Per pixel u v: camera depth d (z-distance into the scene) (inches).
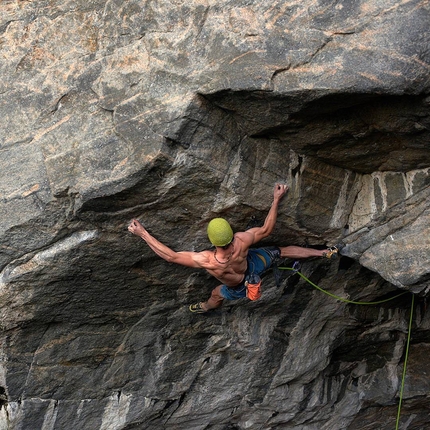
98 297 267.1
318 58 193.2
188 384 327.3
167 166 217.6
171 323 296.0
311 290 303.6
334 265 289.9
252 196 238.2
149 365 309.3
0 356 269.9
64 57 231.5
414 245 244.4
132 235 243.6
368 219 259.1
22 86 235.3
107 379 303.4
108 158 219.8
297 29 195.6
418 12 184.7
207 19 207.6
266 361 331.6
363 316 330.6
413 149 226.2
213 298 276.4
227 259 230.5
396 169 244.4
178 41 211.2
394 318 339.3
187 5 211.2
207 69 205.3
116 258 251.4
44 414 299.3
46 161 228.2
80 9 230.8
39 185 229.1
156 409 330.0
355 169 250.2
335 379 370.3
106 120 222.2
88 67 226.7
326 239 271.3
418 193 240.8
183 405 339.9
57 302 260.2
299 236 267.7
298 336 328.5
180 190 228.5
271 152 232.1
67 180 224.8
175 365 315.3
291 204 247.8
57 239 238.7
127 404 319.0
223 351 320.2
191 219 242.8
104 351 292.8
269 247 261.3
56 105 230.2
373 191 255.3
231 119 218.7
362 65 189.0
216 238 220.1
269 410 364.8
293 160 237.6
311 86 193.3
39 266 242.2
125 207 231.0
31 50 236.1
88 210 229.8
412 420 406.0
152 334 297.7
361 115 213.5
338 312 322.0
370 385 374.9
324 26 193.3
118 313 279.9
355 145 230.8
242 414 366.0
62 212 231.6
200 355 317.4
